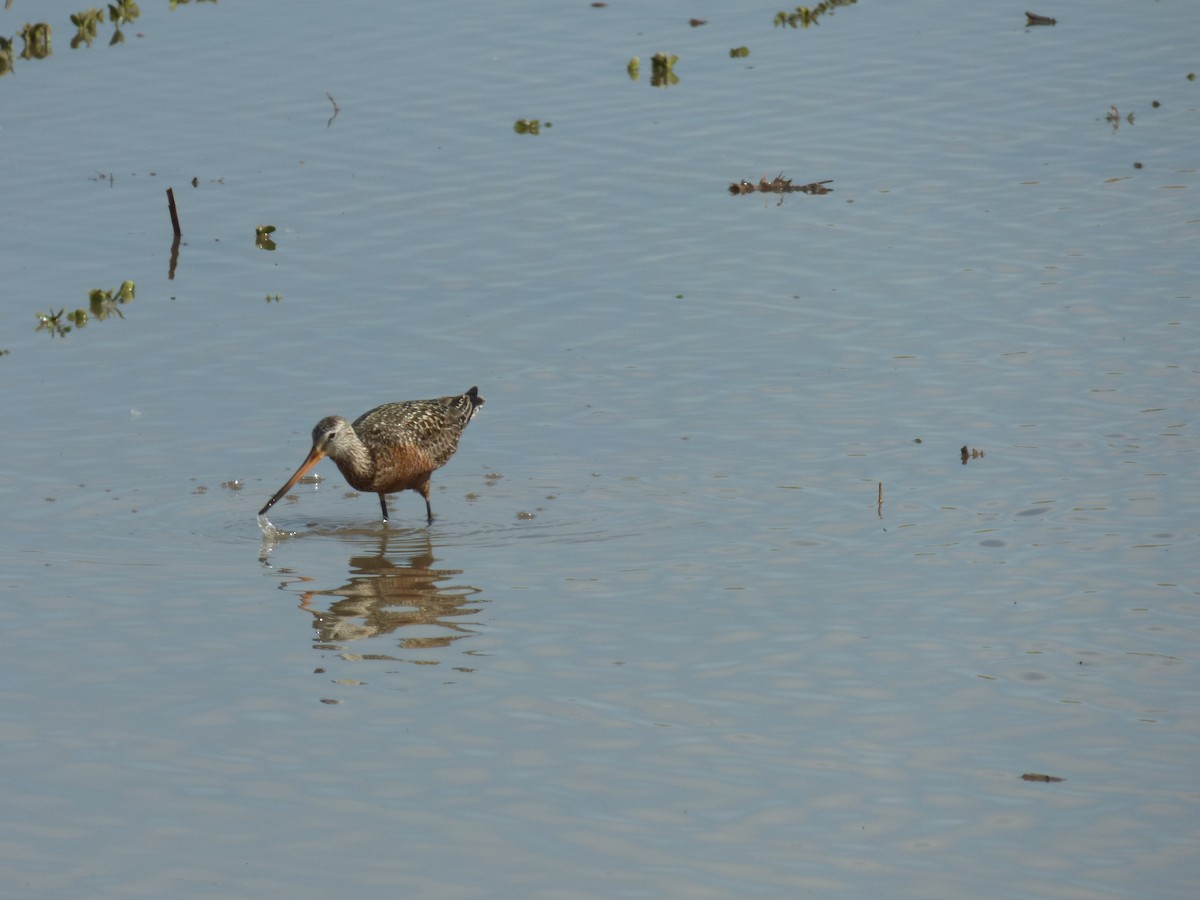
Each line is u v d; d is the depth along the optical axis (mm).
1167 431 15266
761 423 16078
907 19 29078
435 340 18188
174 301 19312
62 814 9492
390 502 15242
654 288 19375
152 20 28953
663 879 8789
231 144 23875
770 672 11266
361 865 8953
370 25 28797
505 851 9078
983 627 11828
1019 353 17234
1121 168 22297
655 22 29156
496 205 21812
